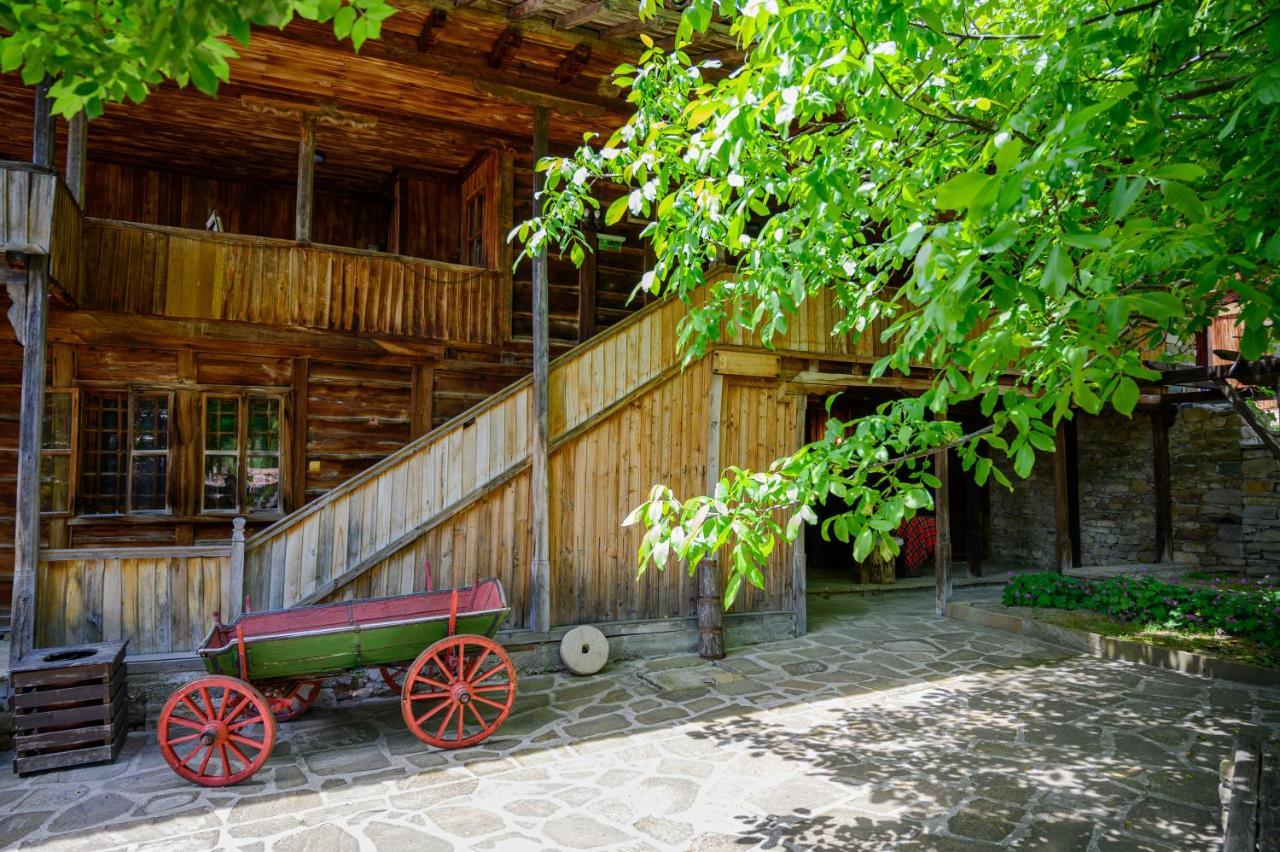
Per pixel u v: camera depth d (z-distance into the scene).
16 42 1.92
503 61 8.03
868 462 2.97
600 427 8.07
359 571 6.79
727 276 8.62
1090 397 2.19
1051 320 2.83
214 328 8.17
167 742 4.88
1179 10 2.36
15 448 7.91
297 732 5.93
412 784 4.92
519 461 7.61
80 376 7.96
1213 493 12.17
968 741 5.57
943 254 1.90
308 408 8.84
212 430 8.52
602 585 8.02
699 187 3.62
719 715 6.24
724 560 8.55
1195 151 2.94
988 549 14.96
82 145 7.36
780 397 9.09
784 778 4.95
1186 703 6.41
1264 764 3.55
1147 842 4.05
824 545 14.06
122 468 8.17
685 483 8.48
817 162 2.90
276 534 6.48
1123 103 2.32
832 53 2.68
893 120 2.87
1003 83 3.12
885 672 7.50
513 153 10.10
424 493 7.14
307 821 4.40
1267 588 10.06
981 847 4.02
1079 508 13.92
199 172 10.98
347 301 8.80
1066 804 4.51
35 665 5.19
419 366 9.39
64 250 6.57
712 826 4.30
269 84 8.52
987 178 1.61
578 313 10.36
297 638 5.20
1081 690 6.83
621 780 4.95
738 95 2.87
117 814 4.50
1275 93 2.11
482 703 6.45
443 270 9.38
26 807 4.60
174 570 6.21
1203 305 2.57
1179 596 9.05
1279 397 7.78
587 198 4.22
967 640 8.84
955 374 2.52
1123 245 2.12
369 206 12.06
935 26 2.59
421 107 9.16
